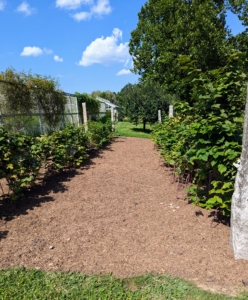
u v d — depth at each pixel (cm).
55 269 218
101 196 398
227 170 278
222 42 1279
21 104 811
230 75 303
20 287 196
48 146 470
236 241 231
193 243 259
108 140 1094
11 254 237
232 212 238
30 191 408
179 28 1347
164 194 411
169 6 1485
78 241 264
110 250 248
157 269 218
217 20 1408
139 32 1803
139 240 267
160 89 1625
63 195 396
